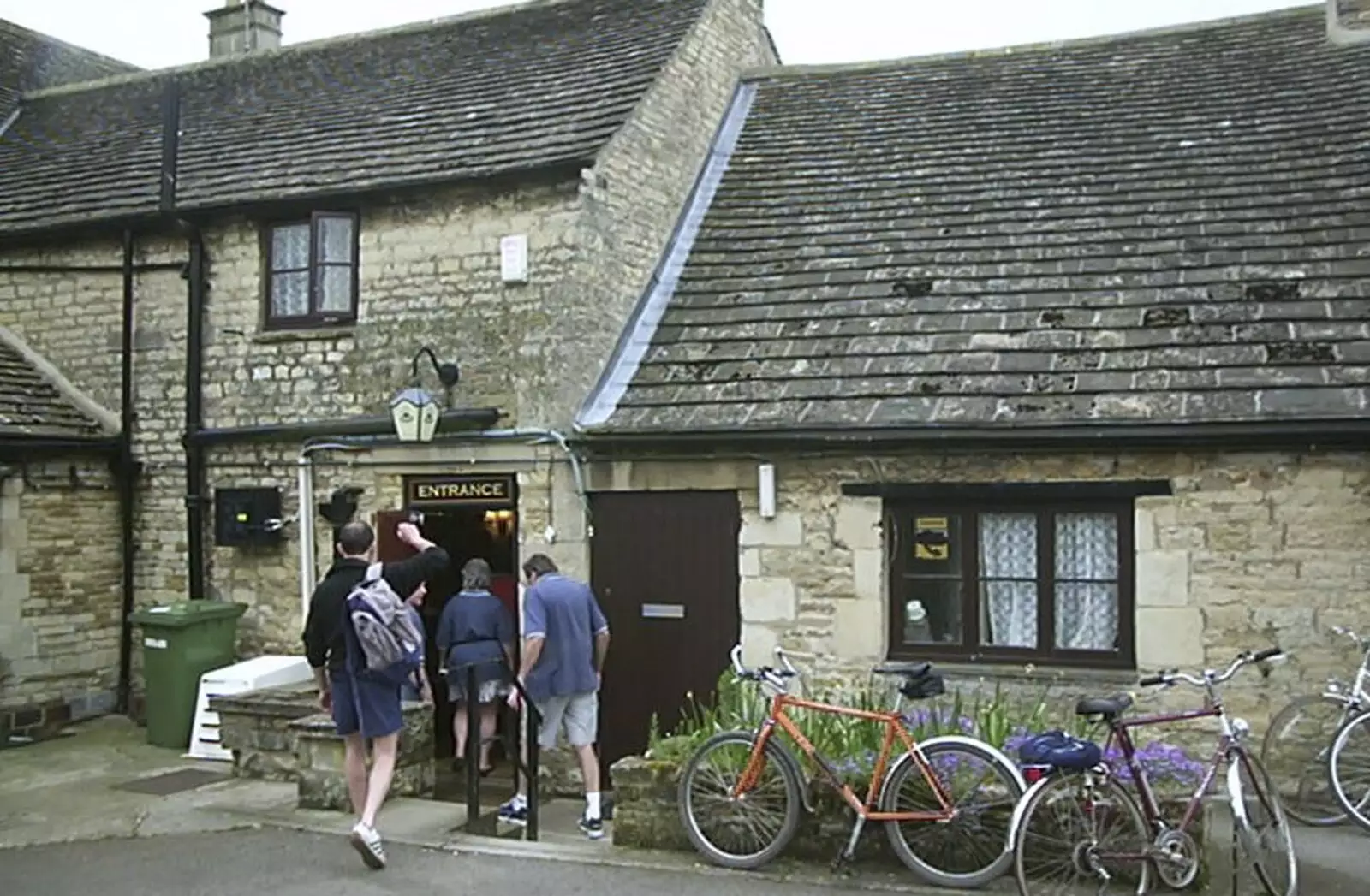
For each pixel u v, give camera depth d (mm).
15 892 6195
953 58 12852
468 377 9789
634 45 11445
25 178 12461
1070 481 8148
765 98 12922
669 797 6672
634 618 9266
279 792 8148
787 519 8828
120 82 13961
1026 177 10641
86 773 8875
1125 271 9219
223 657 10047
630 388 9625
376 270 10195
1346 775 6875
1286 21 11852
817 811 6324
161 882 6312
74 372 11383
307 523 10312
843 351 9250
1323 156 9828
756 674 6621
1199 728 7812
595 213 9750
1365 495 7590
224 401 10711
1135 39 12336
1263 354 8125
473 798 7348
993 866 5828
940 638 8570
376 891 6113
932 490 8453
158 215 10750
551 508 9414
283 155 11266
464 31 12781
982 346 8891
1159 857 5594
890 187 11023
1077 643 8289
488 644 9180
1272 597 7750
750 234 10922
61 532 10570
